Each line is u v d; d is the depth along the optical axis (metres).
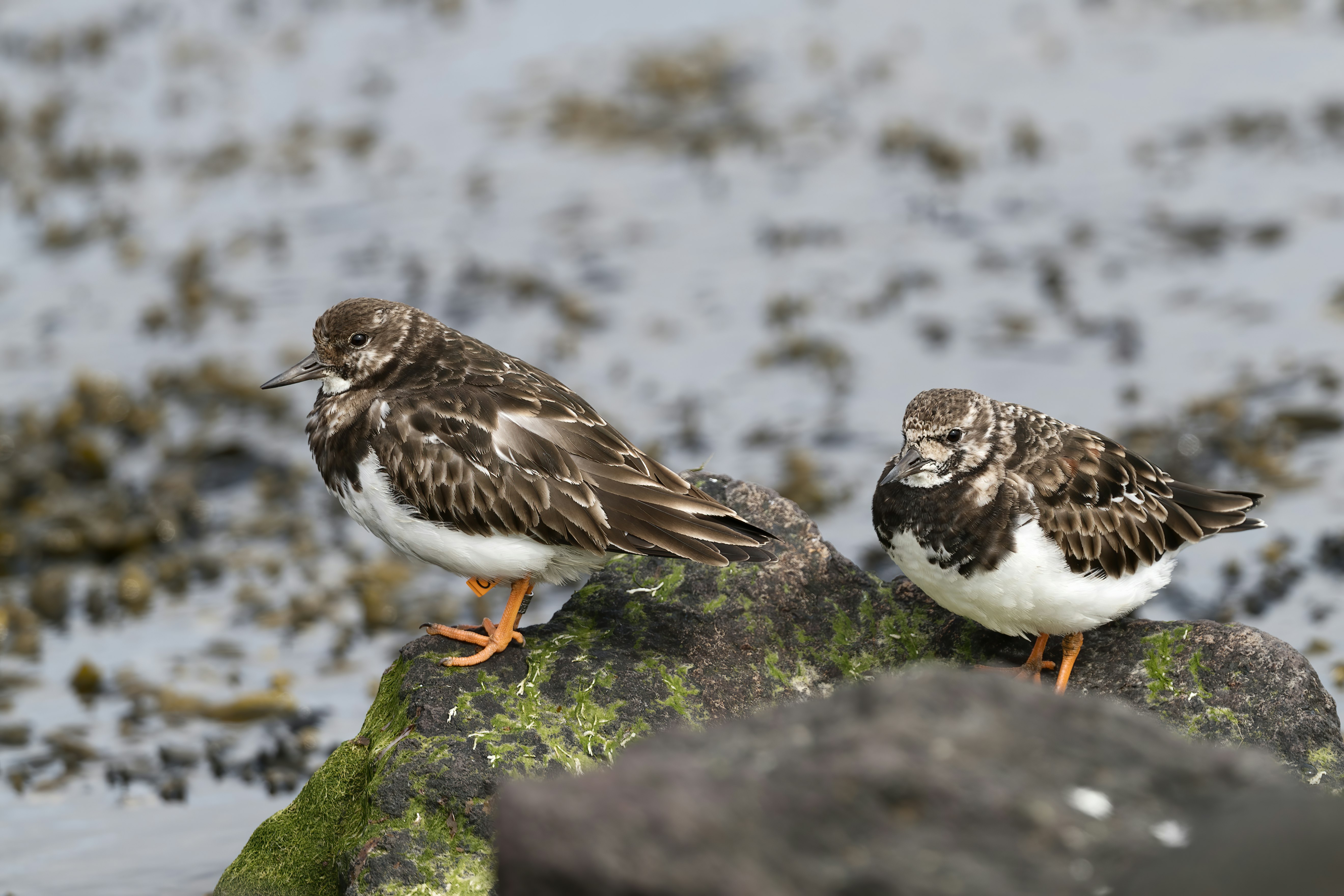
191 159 23.44
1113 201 20.92
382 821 7.52
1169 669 8.23
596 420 8.48
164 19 27.84
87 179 22.91
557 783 5.14
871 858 4.80
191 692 12.17
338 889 7.63
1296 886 4.59
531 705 7.96
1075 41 26.28
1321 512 13.79
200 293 19.42
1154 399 16.05
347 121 24.36
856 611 8.95
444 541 8.38
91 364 18.53
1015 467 8.20
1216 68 24.83
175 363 18.47
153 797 10.65
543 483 8.19
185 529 15.15
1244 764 5.13
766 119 23.83
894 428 15.93
